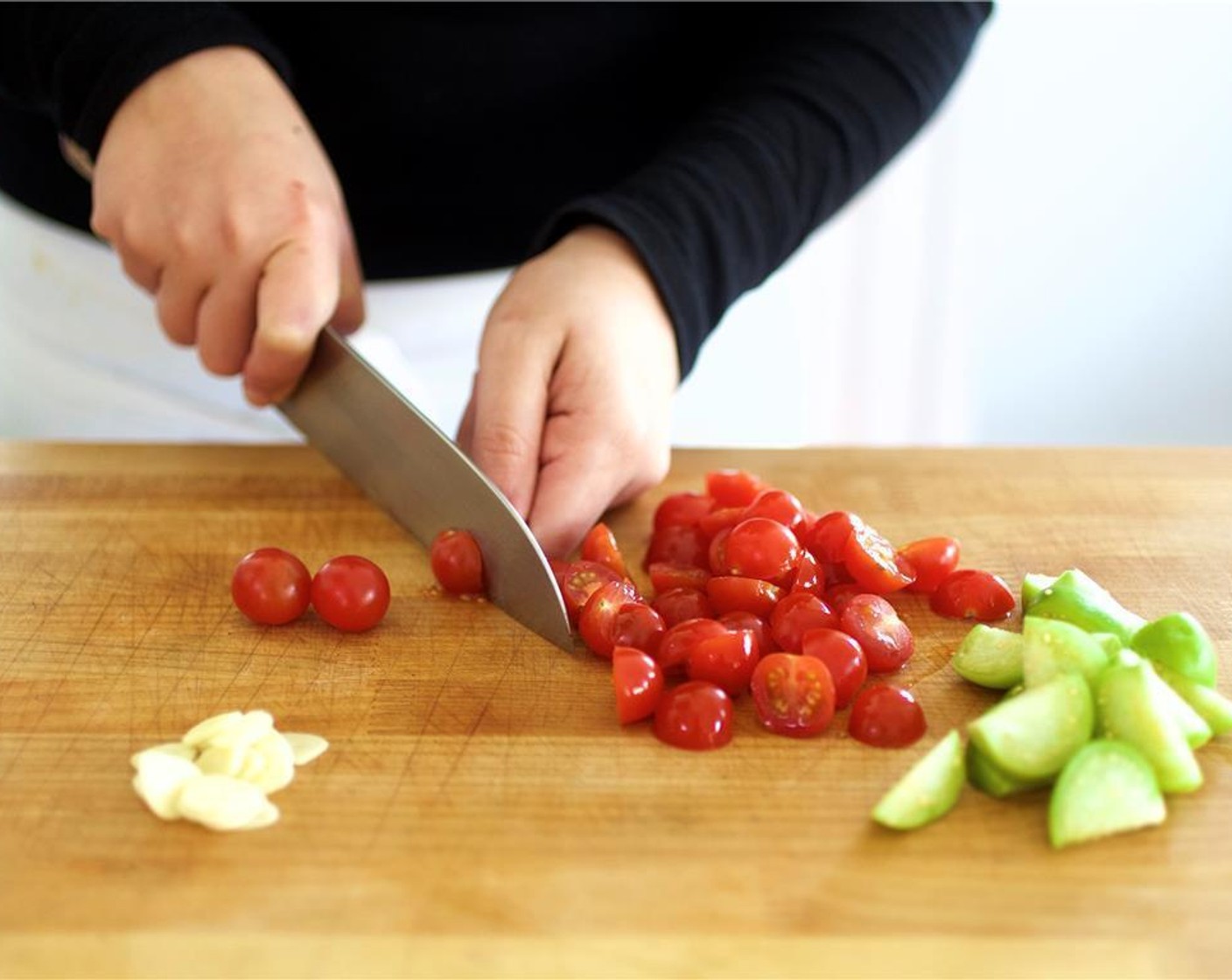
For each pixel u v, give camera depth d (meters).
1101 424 3.55
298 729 1.33
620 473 1.71
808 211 1.99
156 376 2.43
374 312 2.43
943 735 1.34
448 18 2.15
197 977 1.03
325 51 2.17
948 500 1.88
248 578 1.51
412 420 1.67
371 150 2.28
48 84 1.86
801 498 1.89
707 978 1.03
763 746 1.31
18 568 1.66
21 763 1.27
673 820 1.20
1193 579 1.66
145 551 1.71
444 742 1.31
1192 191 3.24
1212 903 1.10
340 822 1.19
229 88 1.78
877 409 3.48
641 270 1.81
